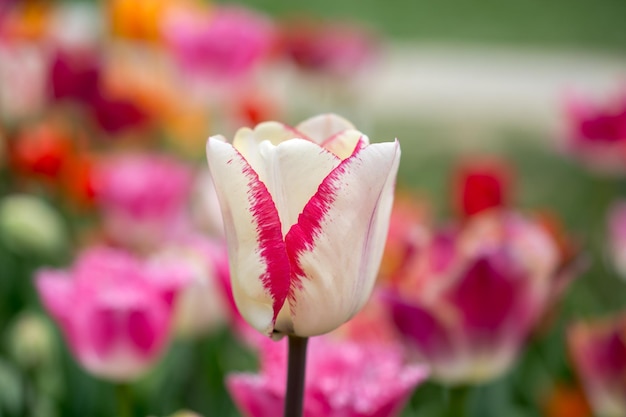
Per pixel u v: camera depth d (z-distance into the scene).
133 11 1.51
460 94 4.07
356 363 0.70
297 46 1.73
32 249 1.10
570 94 1.34
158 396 0.91
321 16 5.85
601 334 0.83
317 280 0.58
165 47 1.52
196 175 1.43
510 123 3.35
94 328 0.78
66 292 0.79
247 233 0.57
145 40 1.53
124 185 1.12
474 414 0.88
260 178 0.58
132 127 1.38
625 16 6.17
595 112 1.30
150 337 0.79
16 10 1.57
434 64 4.93
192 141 1.65
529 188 2.14
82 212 1.34
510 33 5.93
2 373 0.87
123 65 1.57
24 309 1.12
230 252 0.59
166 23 1.46
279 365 0.69
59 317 0.79
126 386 0.81
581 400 0.96
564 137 1.36
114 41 1.57
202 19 1.52
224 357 1.00
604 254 1.40
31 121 1.46
